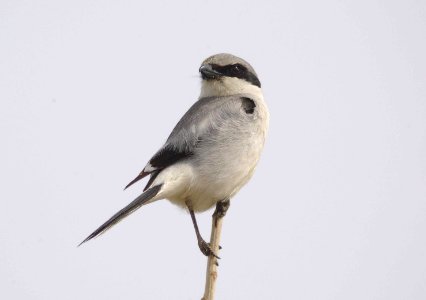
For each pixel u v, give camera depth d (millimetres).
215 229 11102
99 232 10523
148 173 11672
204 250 11062
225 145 11547
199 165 11484
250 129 11695
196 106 12250
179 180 11414
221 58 12914
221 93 12867
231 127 11617
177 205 12094
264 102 12453
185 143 11539
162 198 11508
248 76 12961
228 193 11789
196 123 11656
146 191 11250
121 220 10906
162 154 11609
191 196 11766
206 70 12805
